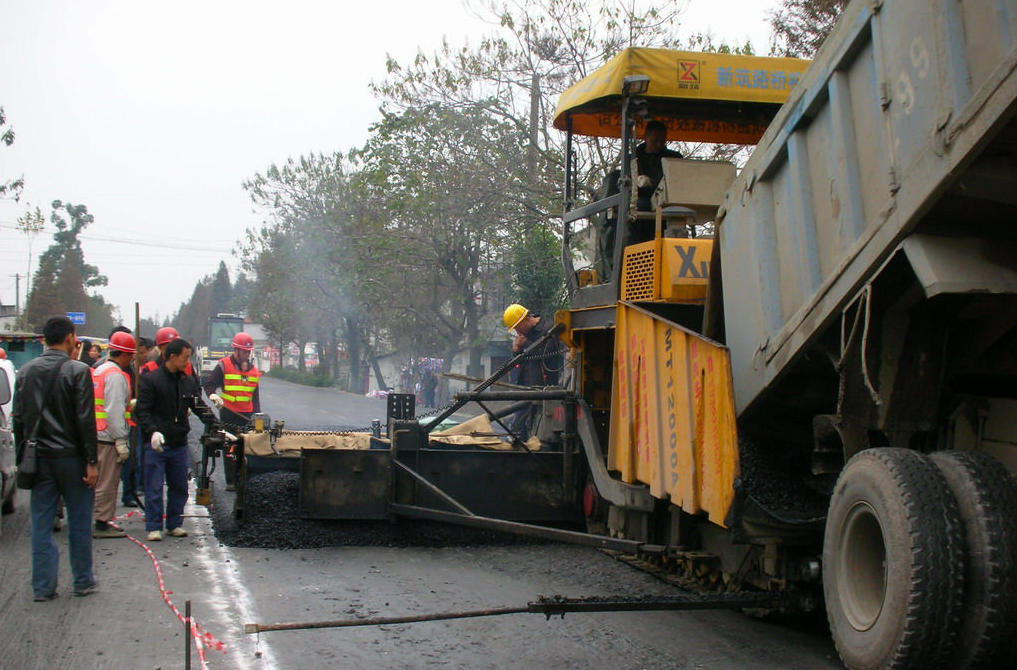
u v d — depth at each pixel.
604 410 8.00
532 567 7.47
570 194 8.54
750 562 5.84
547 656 5.15
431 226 28.89
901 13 4.17
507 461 8.47
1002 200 3.95
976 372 4.74
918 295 4.45
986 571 3.85
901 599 3.95
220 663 4.94
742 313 5.79
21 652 5.10
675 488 5.80
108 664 4.90
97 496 8.55
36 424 6.22
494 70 22.89
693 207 6.89
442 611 6.05
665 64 7.16
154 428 8.48
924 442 4.98
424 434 8.52
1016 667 4.05
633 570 7.32
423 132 23.73
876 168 4.44
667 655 5.20
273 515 8.84
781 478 5.57
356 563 7.56
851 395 4.76
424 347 41.66
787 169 5.26
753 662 5.09
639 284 6.93
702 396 5.45
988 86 3.60
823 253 4.95
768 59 7.39
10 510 9.86
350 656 5.10
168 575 7.00
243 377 11.47
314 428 19.50
